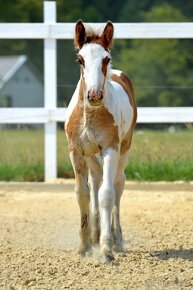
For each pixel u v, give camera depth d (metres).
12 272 7.93
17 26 13.76
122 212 11.42
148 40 45.50
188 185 13.26
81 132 8.53
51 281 7.59
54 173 13.85
